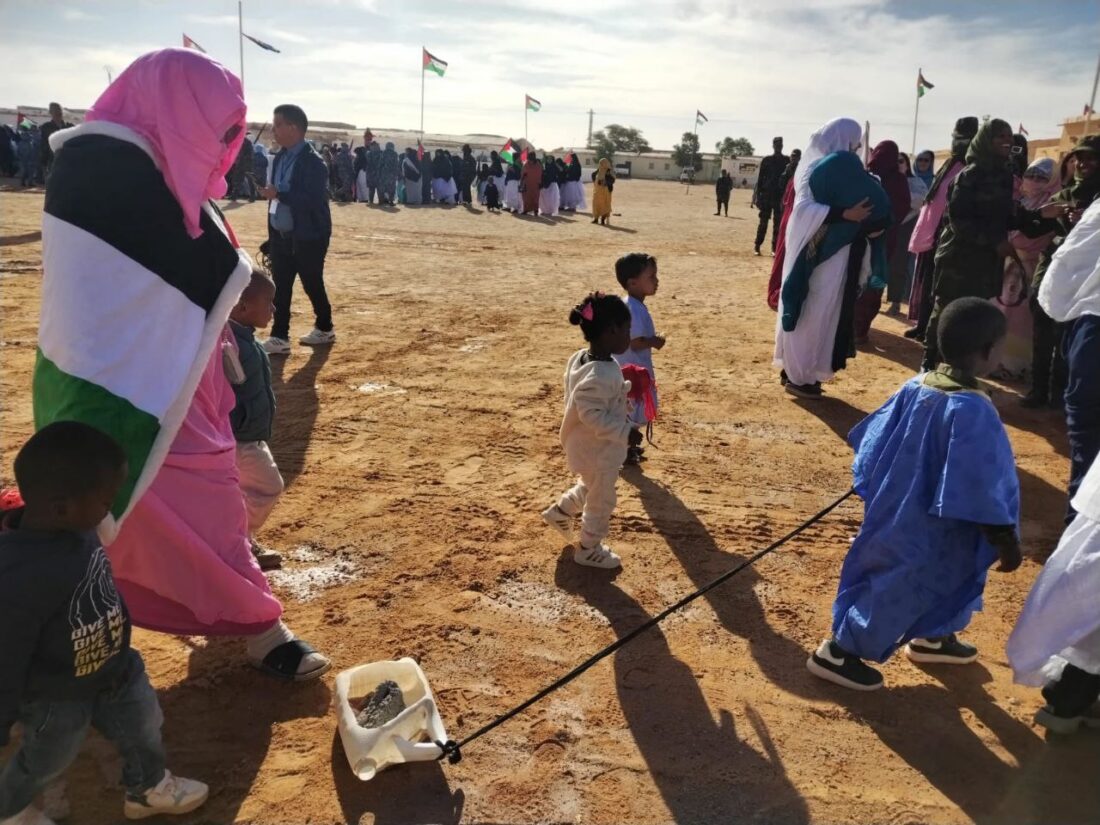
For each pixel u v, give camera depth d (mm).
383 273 13625
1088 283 4340
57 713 2395
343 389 7379
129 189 2777
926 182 12672
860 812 2877
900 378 8352
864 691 3525
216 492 3158
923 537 3225
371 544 4648
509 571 4426
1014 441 6633
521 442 6254
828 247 7062
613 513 5164
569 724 3266
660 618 3441
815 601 4258
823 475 5863
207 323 2934
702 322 10703
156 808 2707
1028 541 4969
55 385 2762
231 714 3248
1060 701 3213
